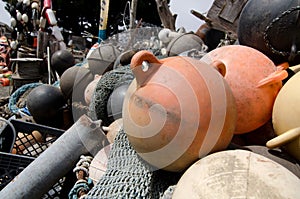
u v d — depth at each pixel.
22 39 7.09
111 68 2.31
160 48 2.54
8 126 2.28
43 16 6.53
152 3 14.41
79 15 16.75
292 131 1.17
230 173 0.94
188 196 0.93
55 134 2.39
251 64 1.32
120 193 1.21
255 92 1.28
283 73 1.28
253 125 1.35
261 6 1.52
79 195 1.53
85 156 1.79
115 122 1.80
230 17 2.84
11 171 1.90
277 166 0.97
